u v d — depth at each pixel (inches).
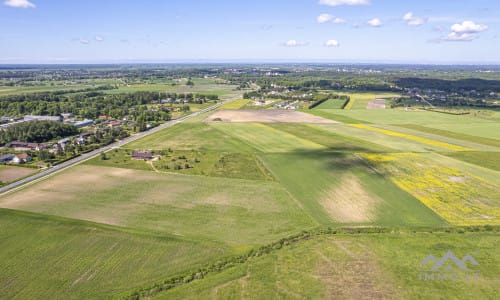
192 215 2369.6
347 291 1601.9
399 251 1936.5
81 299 1539.1
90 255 1876.2
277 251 1931.6
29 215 2325.3
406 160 3614.7
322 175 3193.9
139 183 2987.2
